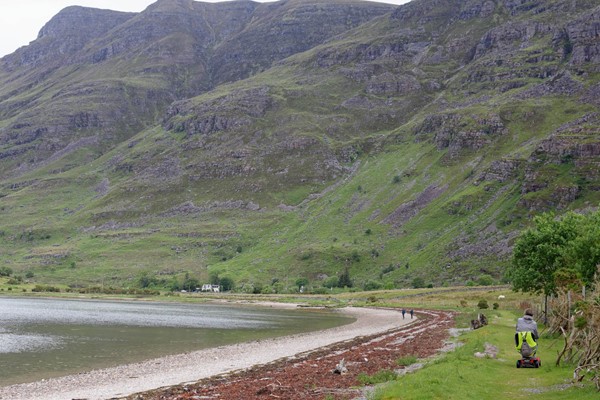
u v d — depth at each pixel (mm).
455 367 37719
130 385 49406
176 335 98562
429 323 106125
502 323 82562
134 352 74875
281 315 156250
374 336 87375
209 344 84750
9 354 71688
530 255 77750
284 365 56875
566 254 70000
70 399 43250
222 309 186875
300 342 86938
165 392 42812
